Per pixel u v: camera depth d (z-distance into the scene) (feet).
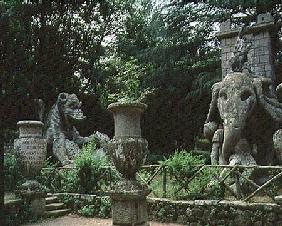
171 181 31.32
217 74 53.98
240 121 30.76
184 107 60.29
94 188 35.24
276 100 34.09
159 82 59.72
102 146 49.67
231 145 30.71
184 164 30.17
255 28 46.06
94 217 32.73
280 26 47.98
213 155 33.53
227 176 28.04
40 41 60.64
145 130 63.82
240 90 31.68
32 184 31.27
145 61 62.28
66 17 63.36
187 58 58.03
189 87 59.52
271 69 45.39
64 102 50.70
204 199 28.53
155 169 32.71
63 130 50.14
